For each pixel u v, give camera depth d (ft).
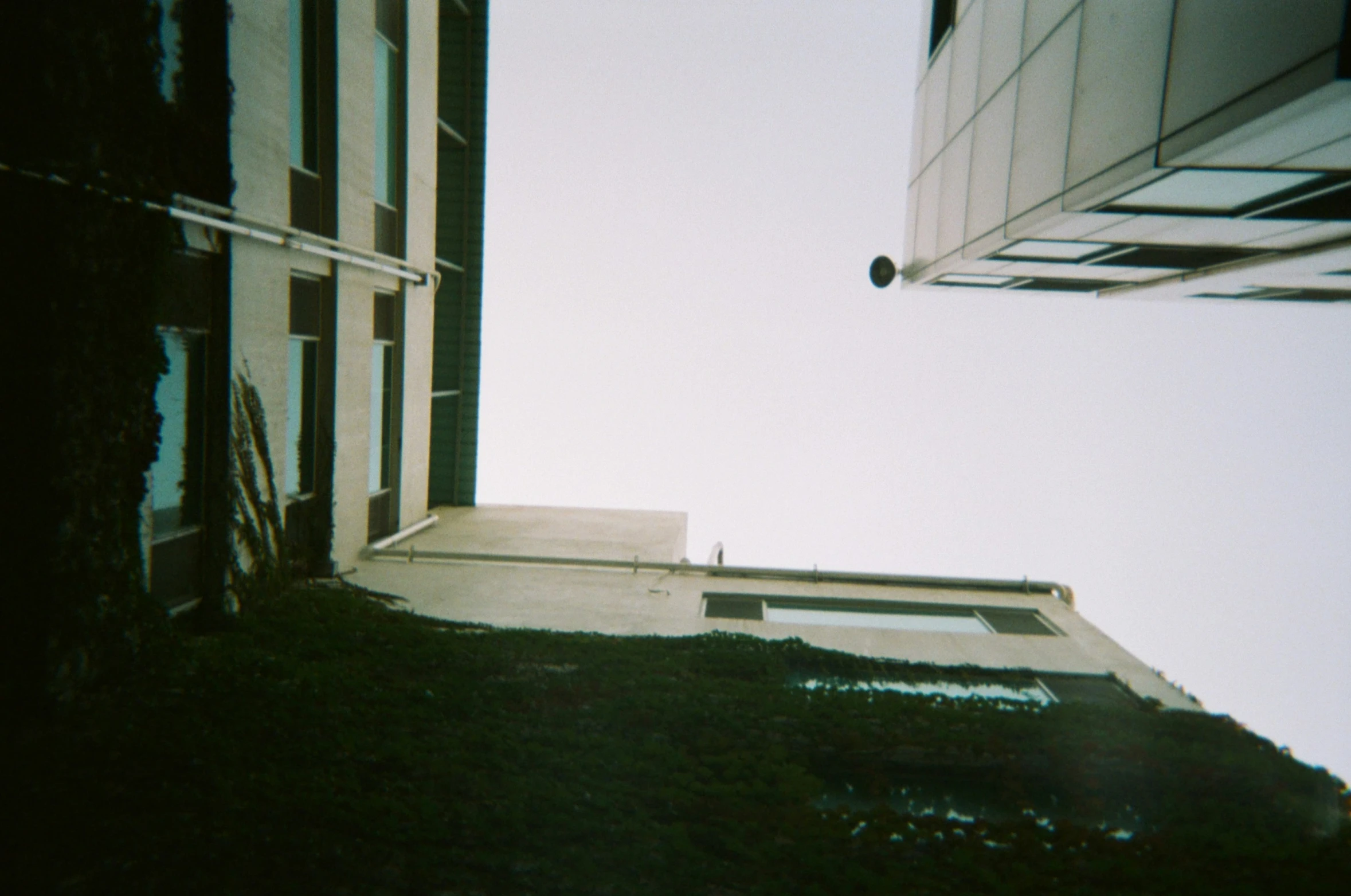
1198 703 33.86
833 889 19.88
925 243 54.60
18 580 24.22
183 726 24.25
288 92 36.65
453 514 68.69
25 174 23.73
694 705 29.50
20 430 24.29
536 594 44.80
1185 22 24.75
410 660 32.14
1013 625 43.96
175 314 30.73
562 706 29.22
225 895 17.12
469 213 70.49
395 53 50.83
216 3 31.42
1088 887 20.35
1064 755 26.61
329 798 21.22
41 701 24.12
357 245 44.75
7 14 23.50
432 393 64.59
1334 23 18.84
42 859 17.62
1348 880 20.81
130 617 27.45
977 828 23.29
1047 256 42.63
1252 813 24.26
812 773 26.58
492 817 21.44
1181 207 30.60
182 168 30.09
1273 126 21.79
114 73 26.48
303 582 41.32
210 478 33.42
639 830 21.68
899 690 34.91
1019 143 37.83
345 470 45.27
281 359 37.42
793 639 38.24
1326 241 34.06
